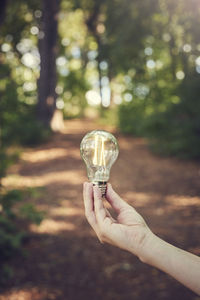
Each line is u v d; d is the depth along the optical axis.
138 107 16.89
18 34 18.19
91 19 21.09
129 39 12.55
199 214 5.77
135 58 13.55
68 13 20.81
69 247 4.70
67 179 8.35
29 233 4.95
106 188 1.26
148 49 14.92
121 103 17.42
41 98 15.90
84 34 24.62
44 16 15.64
